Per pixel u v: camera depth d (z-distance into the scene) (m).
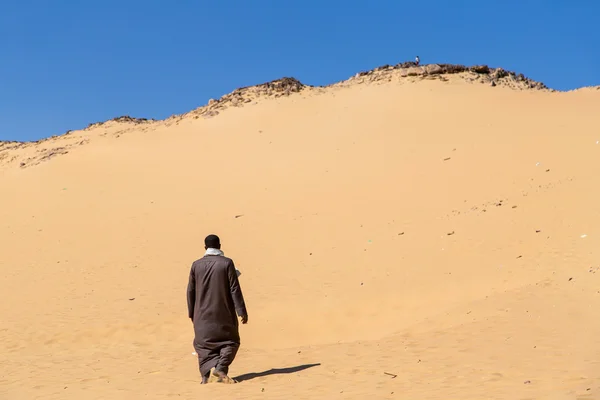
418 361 8.11
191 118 47.69
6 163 44.78
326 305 14.63
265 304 15.36
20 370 10.86
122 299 17.20
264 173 32.78
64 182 35.38
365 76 52.81
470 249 16.36
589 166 22.59
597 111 35.22
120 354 12.09
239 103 48.84
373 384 7.11
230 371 9.20
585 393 5.55
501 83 48.50
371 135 36.41
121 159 39.12
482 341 8.77
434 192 24.44
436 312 12.43
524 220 17.33
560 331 8.75
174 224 25.94
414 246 18.06
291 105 46.34
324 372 8.19
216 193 30.25
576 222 15.88
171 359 11.02
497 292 12.59
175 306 16.09
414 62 53.00
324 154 34.34
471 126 35.16
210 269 8.19
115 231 25.88
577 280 11.75
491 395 5.99
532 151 27.31
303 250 20.33
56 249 24.19
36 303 17.59
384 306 13.95
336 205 25.41
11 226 28.58
